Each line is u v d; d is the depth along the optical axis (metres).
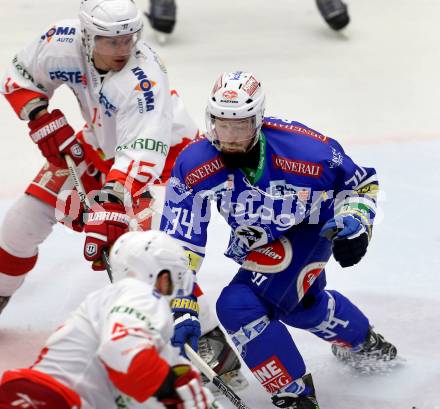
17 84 13.76
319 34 29.83
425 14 31.48
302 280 11.68
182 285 9.44
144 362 8.38
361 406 12.36
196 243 11.43
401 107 24.42
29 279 16.28
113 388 9.25
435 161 21.00
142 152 12.46
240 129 10.85
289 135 11.48
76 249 17.47
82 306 9.28
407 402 12.41
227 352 12.73
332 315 12.60
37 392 8.84
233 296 11.58
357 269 16.47
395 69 27.09
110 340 8.48
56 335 9.23
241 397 12.72
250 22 30.72
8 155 21.86
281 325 11.59
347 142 22.31
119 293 8.94
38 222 13.81
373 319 14.75
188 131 14.27
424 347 13.87
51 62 13.44
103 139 13.55
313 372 13.28
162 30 28.25
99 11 12.40
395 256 16.84
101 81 12.96
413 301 15.24
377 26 30.44
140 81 12.69
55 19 30.53
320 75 26.62
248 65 27.22
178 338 10.77
